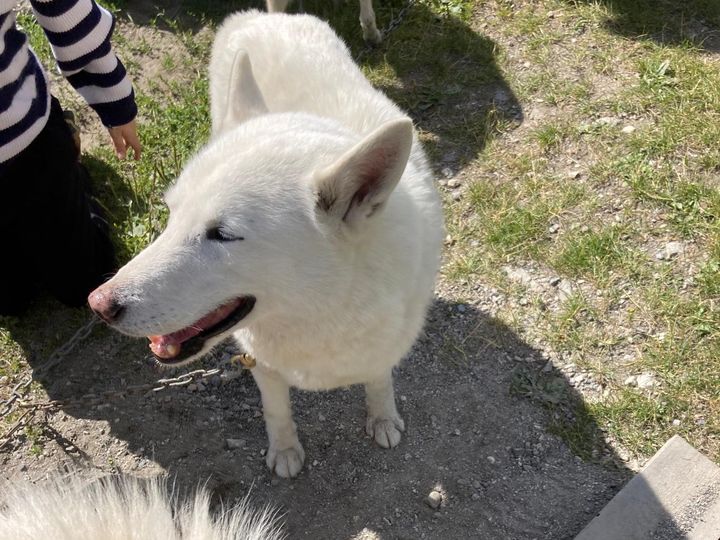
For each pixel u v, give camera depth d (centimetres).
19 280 105
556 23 153
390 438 95
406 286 73
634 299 108
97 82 94
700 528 84
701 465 89
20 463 96
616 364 101
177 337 68
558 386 100
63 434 98
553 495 90
